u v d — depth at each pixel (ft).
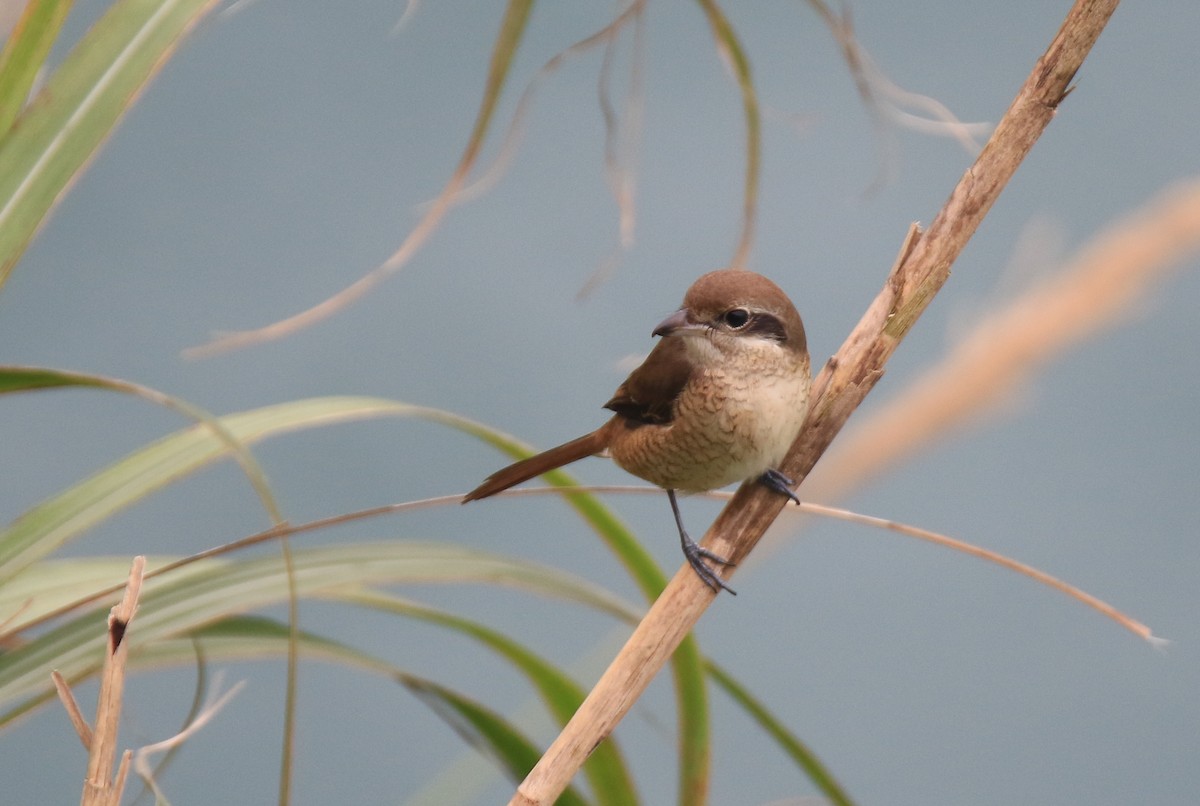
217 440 23.66
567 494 23.79
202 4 23.61
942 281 23.73
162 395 23.50
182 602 23.66
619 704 23.58
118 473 23.65
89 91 23.58
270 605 23.66
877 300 23.75
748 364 23.90
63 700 23.40
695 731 23.72
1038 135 23.67
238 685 23.54
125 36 23.59
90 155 23.56
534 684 23.81
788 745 23.82
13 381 23.53
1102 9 23.63
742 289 23.94
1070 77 23.66
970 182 23.71
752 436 23.90
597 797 23.79
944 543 23.67
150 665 23.68
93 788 23.38
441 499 23.57
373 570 23.71
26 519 23.62
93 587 23.73
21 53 23.57
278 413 23.68
